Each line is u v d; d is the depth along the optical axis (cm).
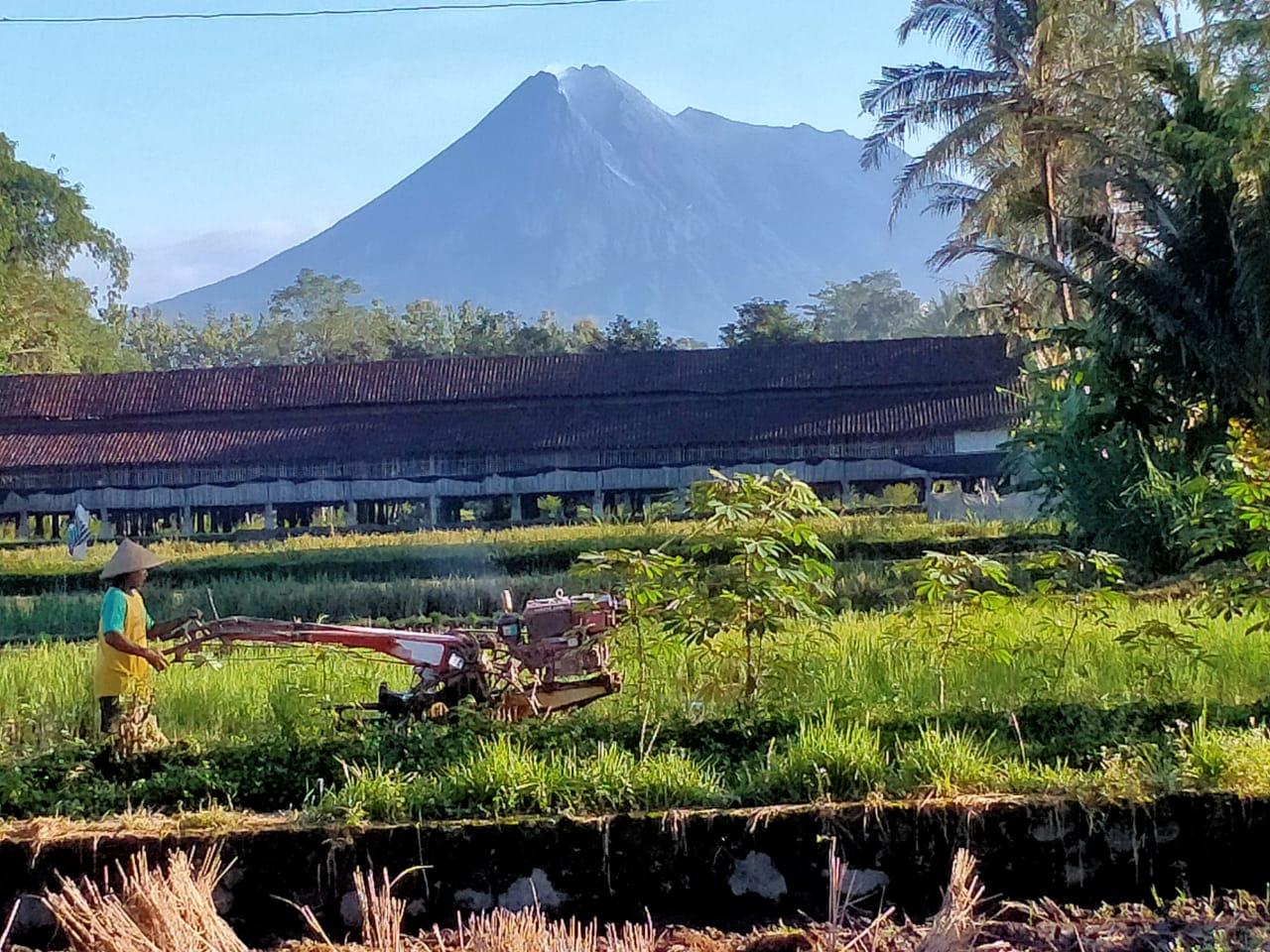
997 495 3139
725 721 886
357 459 4175
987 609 1038
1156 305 2262
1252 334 2230
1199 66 2453
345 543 2977
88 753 871
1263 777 729
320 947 637
